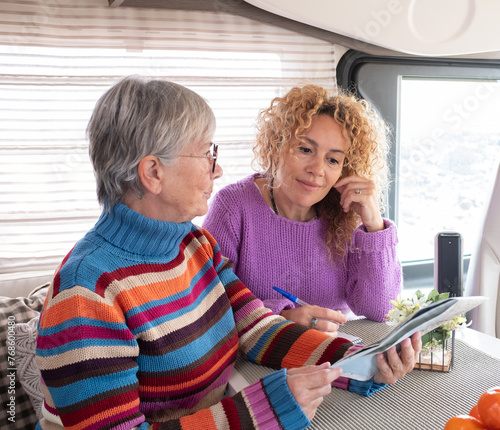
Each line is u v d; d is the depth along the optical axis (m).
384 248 1.29
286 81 1.92
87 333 0.74
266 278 1.36
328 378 0.79
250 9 1.78
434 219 2.53
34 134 1.66
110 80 1.69
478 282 1.73
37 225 1.71
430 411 0.83
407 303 1.02
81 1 1.62
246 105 1.88
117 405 0.73
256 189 1.36
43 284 1.57
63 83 1.65
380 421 0.81
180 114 0.81
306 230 1.35
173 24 1.73
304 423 0.78
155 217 0.88
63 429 0.81
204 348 0.92
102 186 0.85
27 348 1.24
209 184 0.88
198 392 0.90
